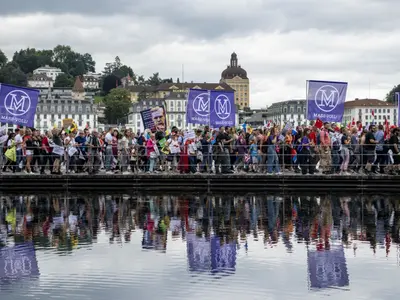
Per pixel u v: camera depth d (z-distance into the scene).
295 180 31.94
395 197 28.59
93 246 17.89
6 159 34.34
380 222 21.50
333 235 19.28
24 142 33.31
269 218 22.52
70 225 21.25
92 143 33.81
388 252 16.91
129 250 17.34
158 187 32.56
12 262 16.02
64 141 33.34
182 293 13.31
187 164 33.56
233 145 33.28
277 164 32.97
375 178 31.28
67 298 12.98
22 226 21.05
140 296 13.11
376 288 13.59
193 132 33.88
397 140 32.03
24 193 31.02
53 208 25.34
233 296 13.09
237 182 32.25
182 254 16.84
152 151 33.72
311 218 22.45
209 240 18.67
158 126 35.91
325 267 15.38
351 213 23.58
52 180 32.50
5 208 25.34
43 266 15.61
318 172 33.75
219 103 33.75
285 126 36.53
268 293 13.28
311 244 18.00
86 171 34.25
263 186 32.09
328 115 33.03
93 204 26.58
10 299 12.94
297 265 15.59
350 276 14.55
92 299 12.92
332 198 28.38
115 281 14.23
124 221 22.05
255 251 17.16
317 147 32.53
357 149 32.75
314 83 32.88
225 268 15.34
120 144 34.44
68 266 15.61
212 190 32.06
